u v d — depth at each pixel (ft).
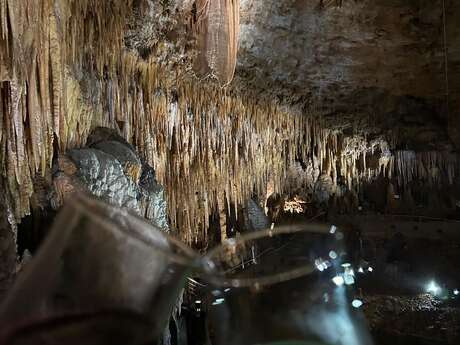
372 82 40.98
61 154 16.52
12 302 3.24
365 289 33.09
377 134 47.78
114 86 22.95
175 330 23.09
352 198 49.16
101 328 3.22
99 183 17.17
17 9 12.82
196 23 26.37
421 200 49.55
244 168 38.93
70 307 3.22
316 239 29.81
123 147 20.45
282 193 45.55
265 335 5.13
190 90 30.40
